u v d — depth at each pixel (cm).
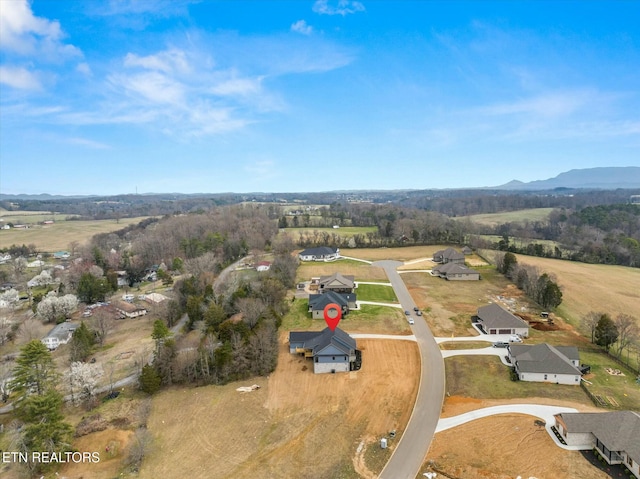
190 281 9631
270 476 3878
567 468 3828
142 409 5091
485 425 4538
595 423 4191
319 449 4234
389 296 9525
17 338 7800
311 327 7681
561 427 4303
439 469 3862
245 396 5353
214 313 7331
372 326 7638
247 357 6006
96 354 6944
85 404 5297
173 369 5738
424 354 6425
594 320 7044
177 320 8538
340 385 5534
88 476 4044
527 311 8400
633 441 3834
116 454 4356
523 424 4547
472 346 6694
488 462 3934
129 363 6531
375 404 5041
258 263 12369
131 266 12356
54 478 4038
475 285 10431
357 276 11475
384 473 3847
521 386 5397
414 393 5266
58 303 8644
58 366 6456
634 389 5306
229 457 4184
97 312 7981
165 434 4638
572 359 5847
